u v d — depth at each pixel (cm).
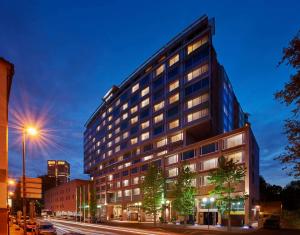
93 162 14075
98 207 12531
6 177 2273
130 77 10794
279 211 4997
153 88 9256
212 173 4922
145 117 9450
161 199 6738
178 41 8500
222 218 5766
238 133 5781
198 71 7631
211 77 7394
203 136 7812
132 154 10162
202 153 6644
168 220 7381
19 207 7738
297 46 928
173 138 8238
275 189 8700
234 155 5791
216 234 4081
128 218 9925
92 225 7006
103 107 13238
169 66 8644
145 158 9312
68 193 14312
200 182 6494
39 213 14875
